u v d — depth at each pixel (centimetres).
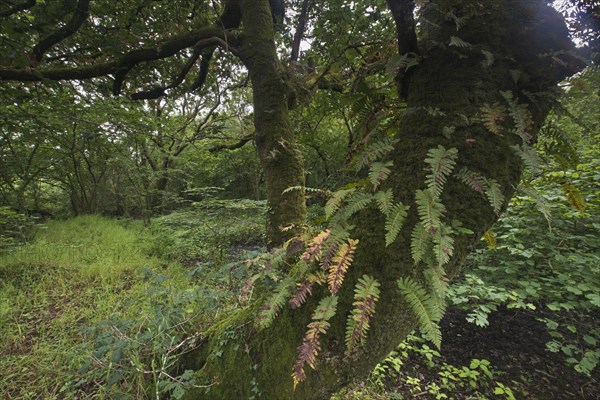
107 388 180
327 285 126
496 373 271
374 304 105
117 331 202
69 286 369
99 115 548
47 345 250
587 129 127
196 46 339
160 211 988
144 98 442
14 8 303
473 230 113
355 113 184
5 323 283
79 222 824
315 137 674
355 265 120
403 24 119
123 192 1015
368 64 186
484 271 345
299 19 396
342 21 321
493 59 111
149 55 353
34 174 763
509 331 326
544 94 113
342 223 125
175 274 409
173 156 850
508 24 117
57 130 546
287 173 298
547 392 253
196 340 202
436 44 124
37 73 323
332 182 492
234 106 651
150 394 184
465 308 300
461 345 309
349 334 101
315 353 106
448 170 106
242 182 1164
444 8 126
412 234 108
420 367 272
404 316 115
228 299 257
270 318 129
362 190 137
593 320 317
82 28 374
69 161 908
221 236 503
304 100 355
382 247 117
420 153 121
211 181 1148
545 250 329
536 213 341
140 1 376
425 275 109
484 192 114
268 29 329
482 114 114
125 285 381
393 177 124
